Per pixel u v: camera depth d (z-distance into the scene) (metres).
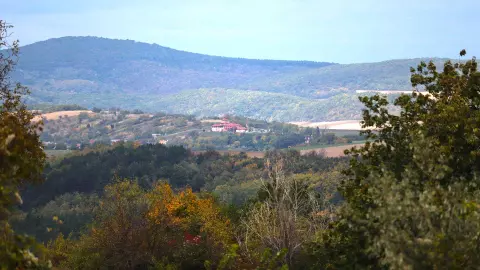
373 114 9.16
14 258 4.88
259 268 10.12
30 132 6.98
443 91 9.51
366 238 7.02
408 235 5.55
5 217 5.19
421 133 7.47
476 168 8.01
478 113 8.46
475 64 9.23
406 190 5.89
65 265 12.82
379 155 8.85
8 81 9.38
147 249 11.94
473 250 5.51
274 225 11.16
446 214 5.66
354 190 8.12
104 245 11.92
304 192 12.05
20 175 5.56
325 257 9.59
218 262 11.68
